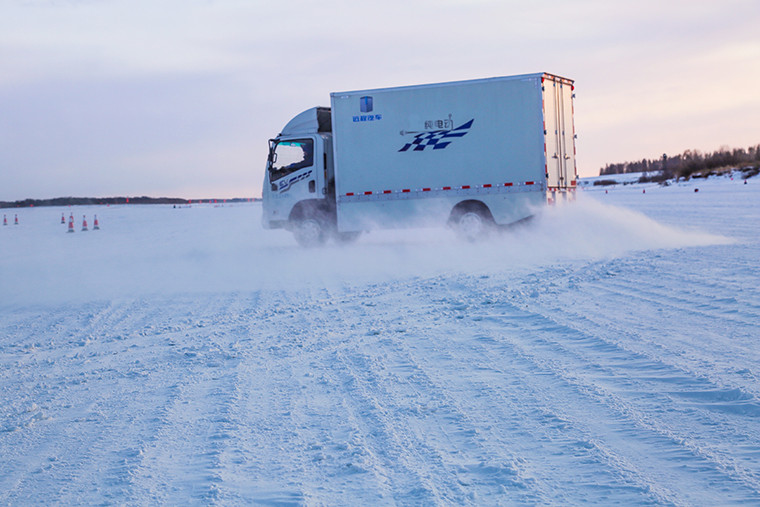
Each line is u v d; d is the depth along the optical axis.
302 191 18.91
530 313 8.15
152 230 34.72
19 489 3.94
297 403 5.28
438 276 12.02
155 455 4.34
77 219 54.91
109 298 12.13
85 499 3.74
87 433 4.89
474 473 3.78
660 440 4.07
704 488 3.40
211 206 98.88
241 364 6.67
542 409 4.75
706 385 5.00
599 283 10.02
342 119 17.84
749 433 4.09
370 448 4.24
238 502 3.57
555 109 17.62
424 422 4.67
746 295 8.16
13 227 44.47
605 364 5.76
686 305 7.91
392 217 17.75
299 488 3.70
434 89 17.41
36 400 5.88
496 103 17.14
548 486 3.54
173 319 9.62
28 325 9.93
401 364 6.26
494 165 17.20
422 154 17.55
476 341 6.98
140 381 6.30
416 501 3.47
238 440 4.53
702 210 26.67
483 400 5.05
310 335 7.84
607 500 3.34
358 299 10.25
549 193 17.16
